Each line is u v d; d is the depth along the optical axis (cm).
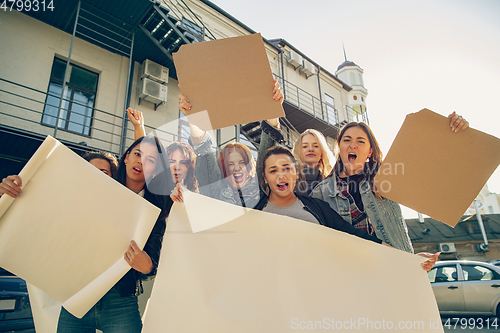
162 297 119
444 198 143
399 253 137
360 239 137
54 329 158
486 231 1459
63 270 124
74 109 654
